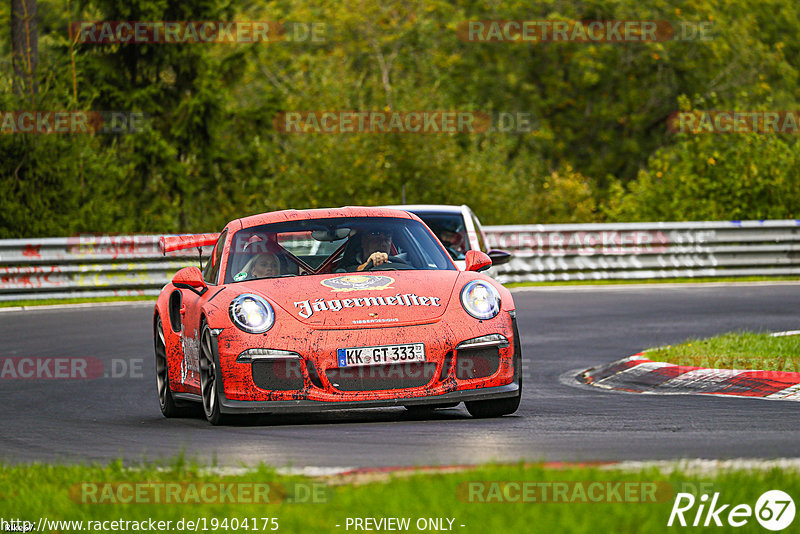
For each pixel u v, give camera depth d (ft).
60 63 311.68
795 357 116.88
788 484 53.93
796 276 263.90
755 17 604.49
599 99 585.63
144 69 391.65
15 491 60.29
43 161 269.03
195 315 92.32
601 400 101.45
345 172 344.28
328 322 84.58
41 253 233.14
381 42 546.67
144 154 369.50
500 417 89.71
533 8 571.28
